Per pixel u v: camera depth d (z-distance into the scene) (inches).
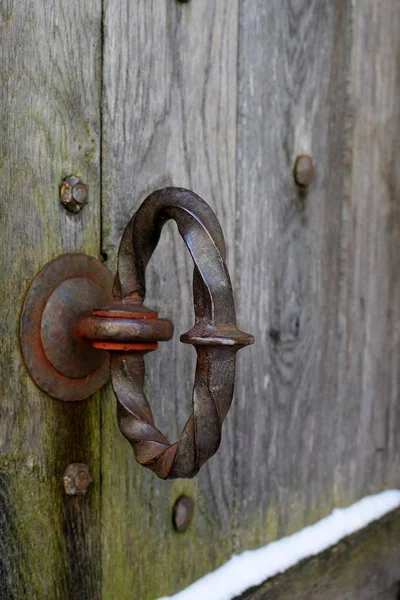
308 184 27.5
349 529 29.8
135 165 22.6
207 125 24.4
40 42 20.7
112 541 22.8
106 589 22.7
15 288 20.4
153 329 20.1
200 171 24.3
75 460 21.8
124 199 22.4
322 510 29.4
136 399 20.3
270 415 27.1
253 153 25.7
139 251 20.6
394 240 31.6
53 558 21.4
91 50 21.6
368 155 29.9
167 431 23.9
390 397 32.3
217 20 24.4
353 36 28.7
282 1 26.2
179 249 23.9
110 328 19.9
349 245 29.5
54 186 21.0
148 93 22.8
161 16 23.0
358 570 29.6
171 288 23.7
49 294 20.9
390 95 30.6
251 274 26.0
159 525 24.0
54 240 21.0
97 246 21.9
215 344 18.7
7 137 20.2
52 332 20.9
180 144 23.7
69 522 21.7
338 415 29.8
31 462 20.9
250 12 25.3
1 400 20.3
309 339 28.2
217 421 18.9
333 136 28.4
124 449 22.9
